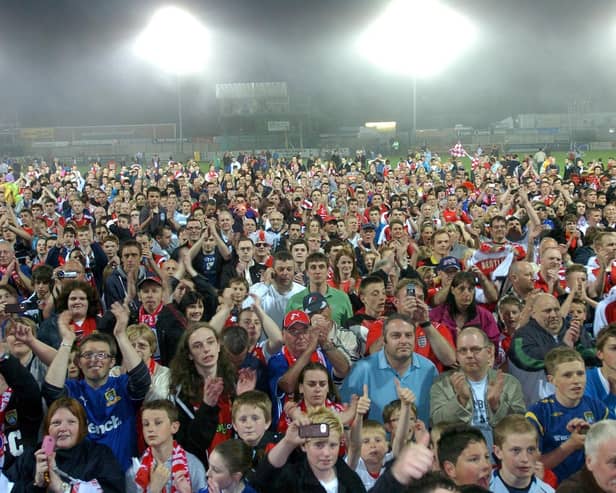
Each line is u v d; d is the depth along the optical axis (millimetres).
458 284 6656
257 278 9664
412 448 3016
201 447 5031
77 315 7301
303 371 5270
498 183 25297
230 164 41312
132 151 56844
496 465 4832
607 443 3922
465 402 5359
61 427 4746
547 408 5145
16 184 24781
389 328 5613
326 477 4211
